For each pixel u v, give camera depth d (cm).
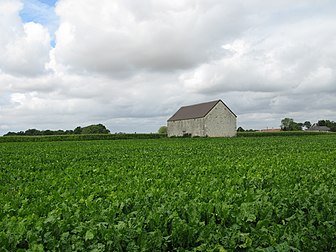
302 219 819
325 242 720
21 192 1181
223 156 2677
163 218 761
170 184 1252
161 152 3275
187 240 700
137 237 674
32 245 612
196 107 10281
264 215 834
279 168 1697
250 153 2984
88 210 843
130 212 864
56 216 780
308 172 1578
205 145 4525
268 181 1318
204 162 2158
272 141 5534
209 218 807
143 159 2511
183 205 881
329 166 1811
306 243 696
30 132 13050
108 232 671
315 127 17325
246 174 1526
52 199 1018
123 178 1502
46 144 5709
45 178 1566
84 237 658
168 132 10975
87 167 1939
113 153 3284
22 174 1698
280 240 710
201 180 1357
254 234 726
